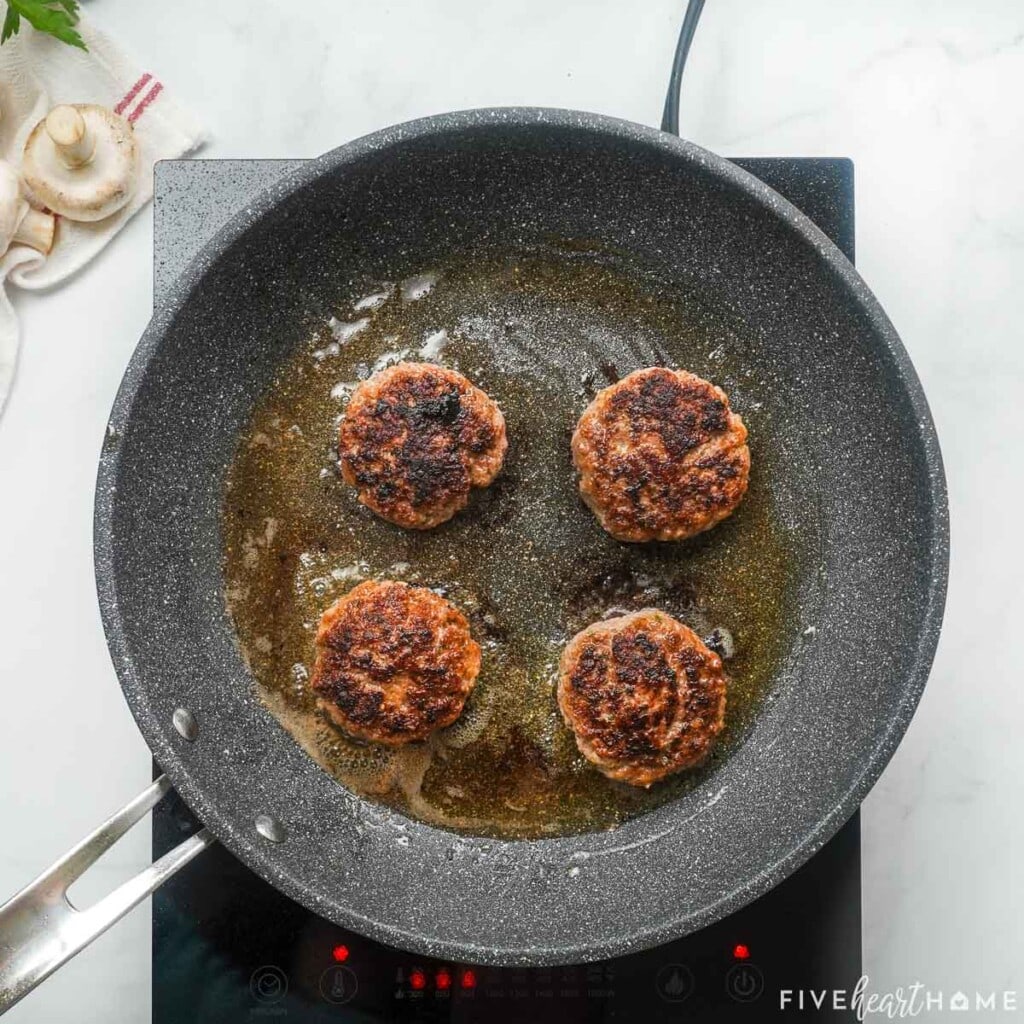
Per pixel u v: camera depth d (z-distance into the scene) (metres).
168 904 0.56
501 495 0.59
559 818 0.58
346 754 0.58
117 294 0.61
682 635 0.57
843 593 0.58
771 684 0.58
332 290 0.58
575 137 0.54
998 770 0.61
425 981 0.56
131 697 0.52
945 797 0.61
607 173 0.56
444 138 0.54
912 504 0.56
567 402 0.59
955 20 0.62
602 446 0.57
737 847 0.57
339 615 0.57
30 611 0.60
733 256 0.58
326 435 0.59
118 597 0.53
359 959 0.56
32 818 0.60
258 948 0.56
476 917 0.56
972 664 0.61
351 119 0.61
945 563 0.54
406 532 0.59
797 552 0.59
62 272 0.60
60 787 0.60
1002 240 0.62
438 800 0.58
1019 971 0.61
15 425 0.60
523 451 0.59
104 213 0.59
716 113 0.62
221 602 0.58
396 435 0.57
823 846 0.56
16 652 0.60
